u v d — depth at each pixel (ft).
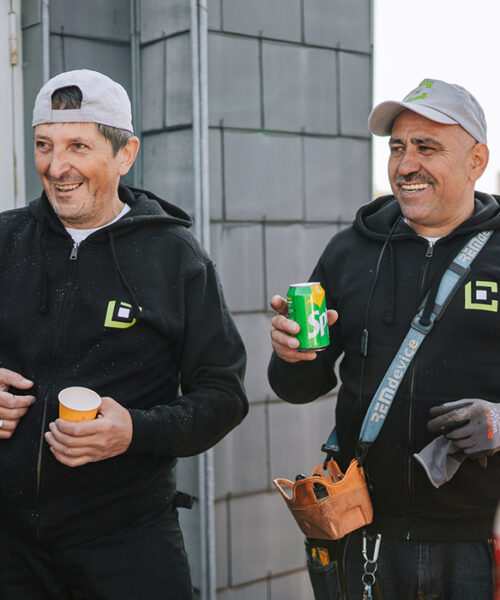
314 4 8.92
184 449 5.76
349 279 6.36
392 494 5.85
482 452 5.34
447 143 5.80
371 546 5.99
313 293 5.75
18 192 8.70
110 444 5.30
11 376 5.55
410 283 6.03
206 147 8.09
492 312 5.68
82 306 5.69
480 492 5.69
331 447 6.42
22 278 5.82
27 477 5.49
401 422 5.78
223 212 8.36
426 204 5.88
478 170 6.06
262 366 8.75
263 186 8.66
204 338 5.96
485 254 5.87
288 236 8.90
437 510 5.73
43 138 5.54
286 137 8.80
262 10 8.51
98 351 5.66
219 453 8.45
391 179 6.09
